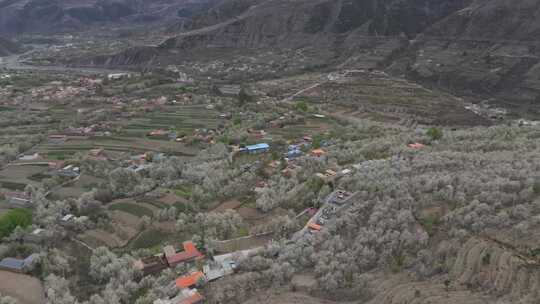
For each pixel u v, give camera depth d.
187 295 78.31
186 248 92.69
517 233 78.56
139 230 101.75
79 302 78.31
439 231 86.00
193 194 117.62
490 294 68.81
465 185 97.19
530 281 68.12
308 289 79.75
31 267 85.69
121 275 83.56
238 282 81.69
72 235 98.88
